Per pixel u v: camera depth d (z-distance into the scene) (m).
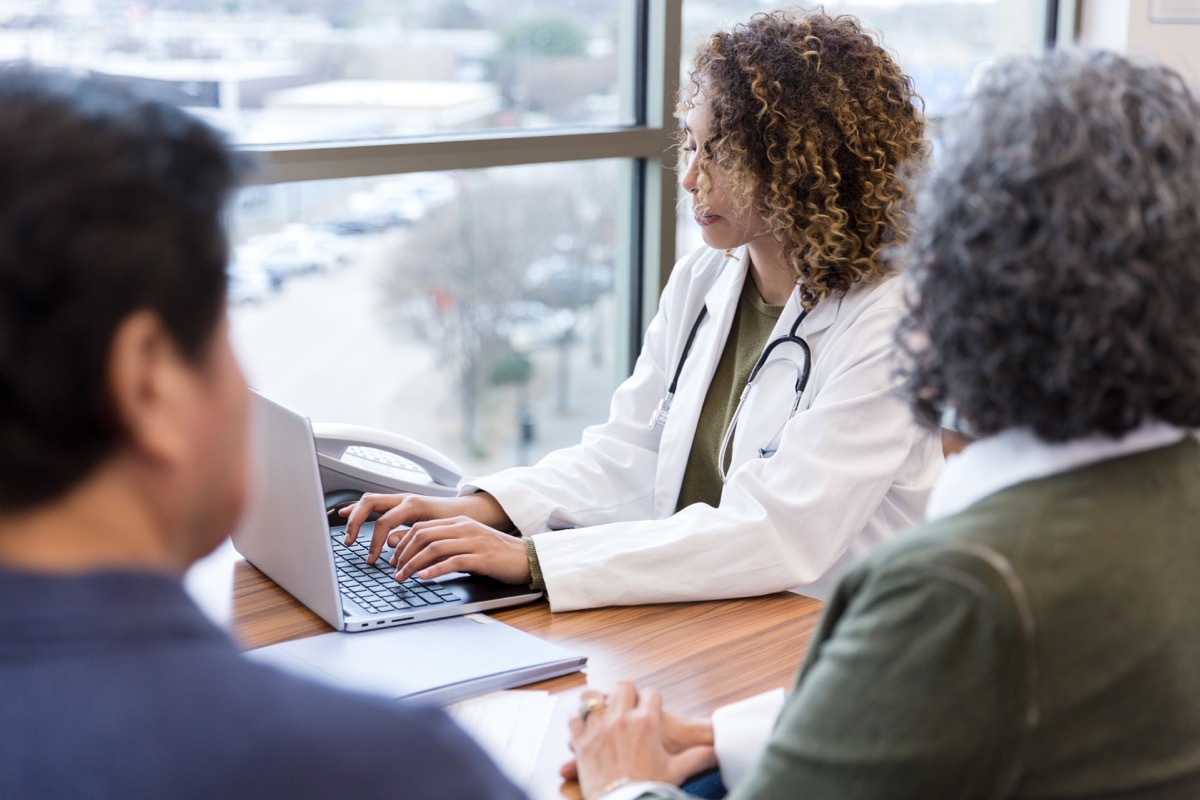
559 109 2.38
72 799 0.42
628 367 2.62
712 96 1.58
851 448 1.49
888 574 0.72
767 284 1.72
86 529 0.47
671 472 1.72
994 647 0.67
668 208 2.52
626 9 2.44
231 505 0.53
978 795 0.69
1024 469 0.75
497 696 1.14
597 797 0.94
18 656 0.44
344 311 2.32
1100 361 0.69
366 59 2.09
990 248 0.72
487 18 2.22
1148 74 0.75
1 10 1.71
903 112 1.59
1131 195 0.68
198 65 1.91
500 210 2.47
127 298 0.44
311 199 2.15
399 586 1.39
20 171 0.44
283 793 0.44
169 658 0.45
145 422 0.46
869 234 1.58
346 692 0.49
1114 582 0.70
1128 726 0.70
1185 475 0.76
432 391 2.56
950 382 0.77
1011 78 0.77
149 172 0.46
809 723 0.73
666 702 1.14
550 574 1.38
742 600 1.42
